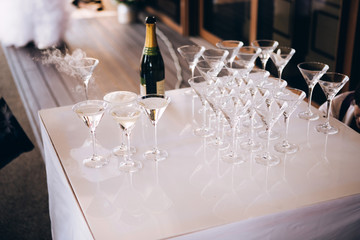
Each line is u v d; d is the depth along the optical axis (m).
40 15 4.77
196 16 4.89
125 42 4.84
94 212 1.09
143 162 1.32
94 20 5.66
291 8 3.72
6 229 2.10
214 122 1.59
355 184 1.20
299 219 1.12
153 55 1.67
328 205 1.13
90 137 1.49
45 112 1.70
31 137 2.95
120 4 5.51
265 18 3.91
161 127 1.55
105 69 4.07
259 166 1.29
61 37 4.91
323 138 1.45
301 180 1.22
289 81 3.56
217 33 4.64
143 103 1.26
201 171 1.26
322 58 3.44
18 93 3.70
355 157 1.34
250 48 1.80
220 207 1.10
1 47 4.80
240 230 1.07
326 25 3.50
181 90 1.90
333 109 2.00
